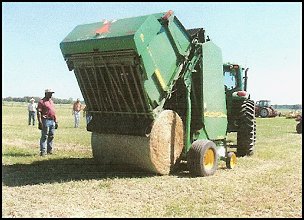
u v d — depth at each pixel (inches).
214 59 405.7
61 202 261.0
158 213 241.9
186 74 373.1
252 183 330.6
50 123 463.5
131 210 247.0
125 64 331.9
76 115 964.6
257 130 968.9
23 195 275.6
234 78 530.6
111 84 351.6
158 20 347.3
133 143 354.0
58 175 344.5
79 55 358.6
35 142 600.7
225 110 426.9
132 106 351.9
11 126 940.6
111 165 388.2
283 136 788.0
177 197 281.0
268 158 471.8
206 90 393.7
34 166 386.0
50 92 460.4
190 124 384.2
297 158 472.7
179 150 369.1
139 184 315.9
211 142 368.5
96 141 389.1
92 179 329.7
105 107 371.2
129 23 332.2
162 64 349.1
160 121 350.0
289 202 273.6
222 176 359.6
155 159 348.2
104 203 261.1
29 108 973.2
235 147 521.7
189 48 376.5
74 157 450.9
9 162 405.4
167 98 358.9
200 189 305.7
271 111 1834.4
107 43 331.0
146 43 328.2
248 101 495.2
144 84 332.8
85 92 378.0
